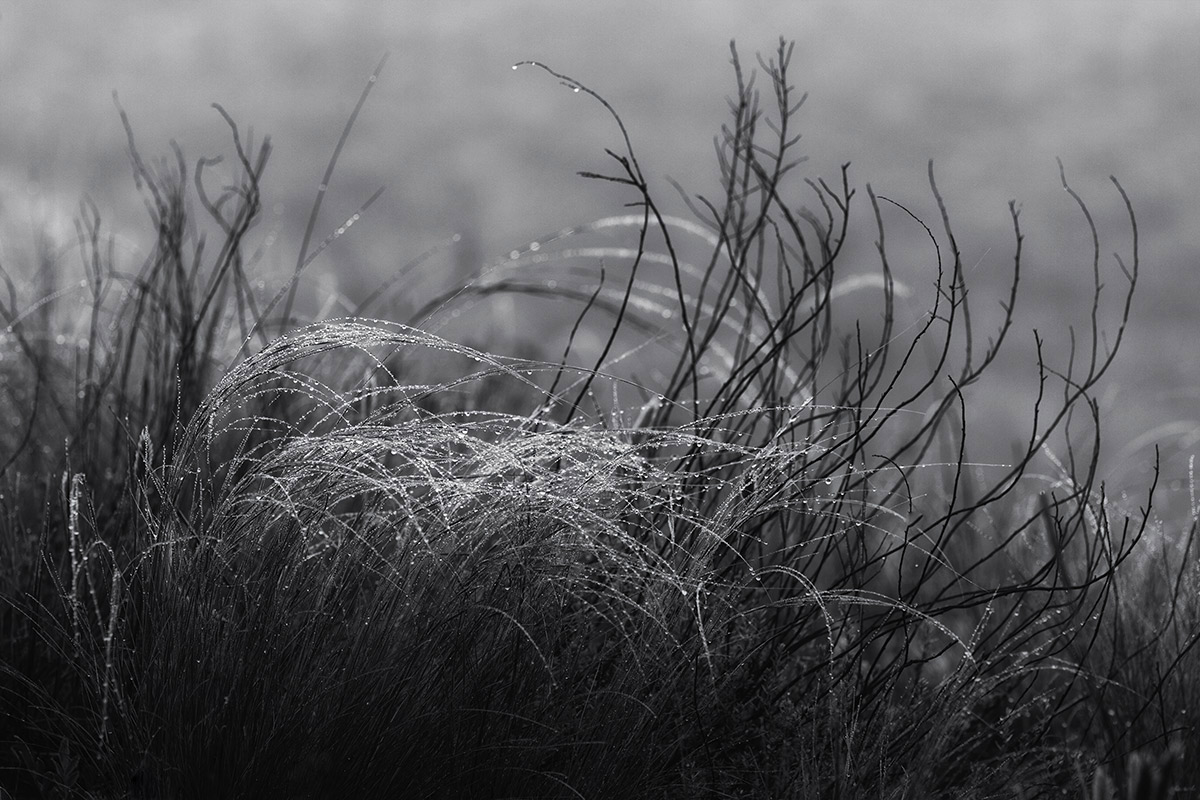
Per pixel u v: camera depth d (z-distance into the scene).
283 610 2.90
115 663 3.00
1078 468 5.73
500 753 2.85
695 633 3.06
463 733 2.87
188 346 4.13
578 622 3.08
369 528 3.09
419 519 3.01
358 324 3.23
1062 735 3.54
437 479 3.14
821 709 3.19
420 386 3.26
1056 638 3.26
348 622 3.00
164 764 2.80
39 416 4.59
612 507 3.13
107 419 4.58
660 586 3.07
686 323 3.61
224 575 2.98
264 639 2.86
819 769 3.03
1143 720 3.36
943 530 3.27
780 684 3.36
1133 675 3.48
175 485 3.03
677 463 3.60
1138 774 2.80
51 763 3.08
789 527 3.79
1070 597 3.66
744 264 3.72
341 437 3.08
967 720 3.27
